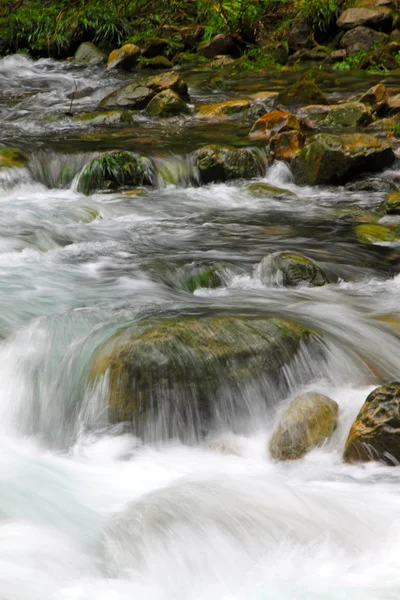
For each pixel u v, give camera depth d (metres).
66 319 5.57
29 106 14.33
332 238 8.02
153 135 11.54
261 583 3.44
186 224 8.60
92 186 9.86
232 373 4.96
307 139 10.74
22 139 11.20
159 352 4.92
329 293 6.58
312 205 9.20
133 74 18.05
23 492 4.21
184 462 4.67
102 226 8.54
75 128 12.13
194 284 6.78
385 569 3.51
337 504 3.97
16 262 7.27
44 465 4.58
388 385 4.57
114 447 4.77
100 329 5.35
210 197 9.63
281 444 4.60
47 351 5.26
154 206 9.30
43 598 3.36
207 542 3.66
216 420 4.92
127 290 6.54
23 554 3.63
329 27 19.16
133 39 19.92
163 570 3.56
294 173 10.10
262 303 6.23
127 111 13.37
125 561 3.62
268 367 5.04
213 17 19.95
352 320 5.81
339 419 4.72
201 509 3.84
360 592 3.36
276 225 8.50
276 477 4.33
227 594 3.41
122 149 10.41
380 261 7.42
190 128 12.05
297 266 6.77
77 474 4.48
